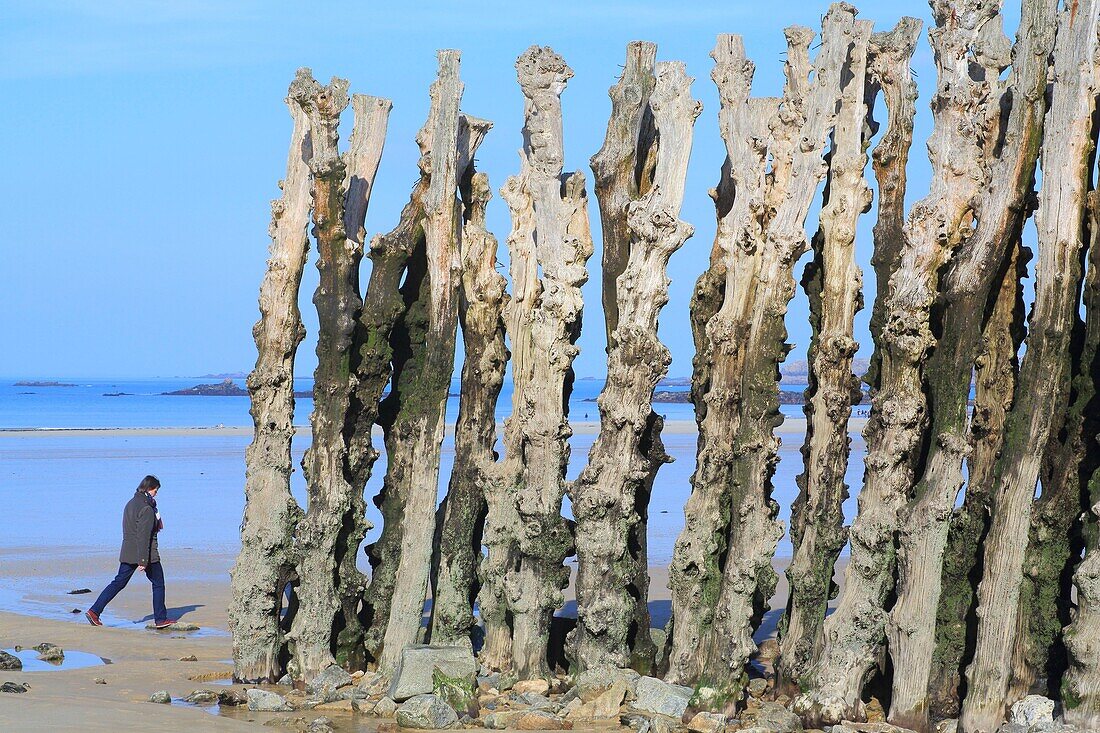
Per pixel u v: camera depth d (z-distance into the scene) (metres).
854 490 49.53
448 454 62.31
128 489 53.19
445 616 18.88
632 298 17.84
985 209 16.00
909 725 15.88
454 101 18.94
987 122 16.58
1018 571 15.41
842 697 16.19
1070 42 15.51
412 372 19.72
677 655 17.80
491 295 19.08
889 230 17.30
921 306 16.27
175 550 34.28
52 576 30.05
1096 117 15.93
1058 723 14.55
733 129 18.16
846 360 17.22
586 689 17.17
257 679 18.92
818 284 17.95
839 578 27.11
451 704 16.89
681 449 78.06
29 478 58.91
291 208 19.30
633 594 18.41
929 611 15.93
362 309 19.19
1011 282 16.75
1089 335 15.60
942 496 15.91
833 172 17.48
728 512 17.78
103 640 22.09
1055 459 15.73
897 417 16.34
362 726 16.59
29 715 15.98
